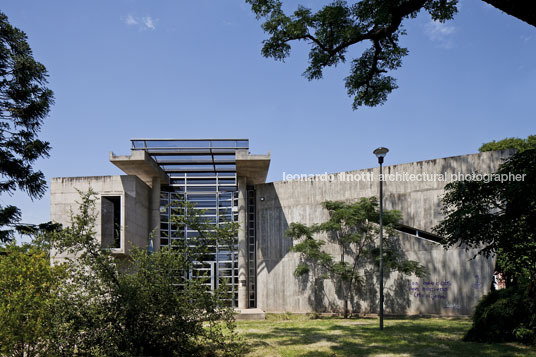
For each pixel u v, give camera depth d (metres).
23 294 8.08
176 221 9.62
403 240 20.16
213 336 9.26
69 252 9.00
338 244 21.98
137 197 22.30
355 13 9.47
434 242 19.33
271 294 23.56
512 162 7.93
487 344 10.69
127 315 8.55
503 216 8.09
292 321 18.52
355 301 21.09
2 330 7.34
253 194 26.72
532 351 9.58
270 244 24.27
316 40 10.17
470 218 8.32
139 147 22.77
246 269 24.66
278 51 10.65
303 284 22.58
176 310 8.84
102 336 8.17
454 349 10.19
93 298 8.64
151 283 8.80
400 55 11.09
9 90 12.80
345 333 13.59
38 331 7.86
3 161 12.32
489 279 17.62
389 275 20.50
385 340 11.93
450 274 18.72
